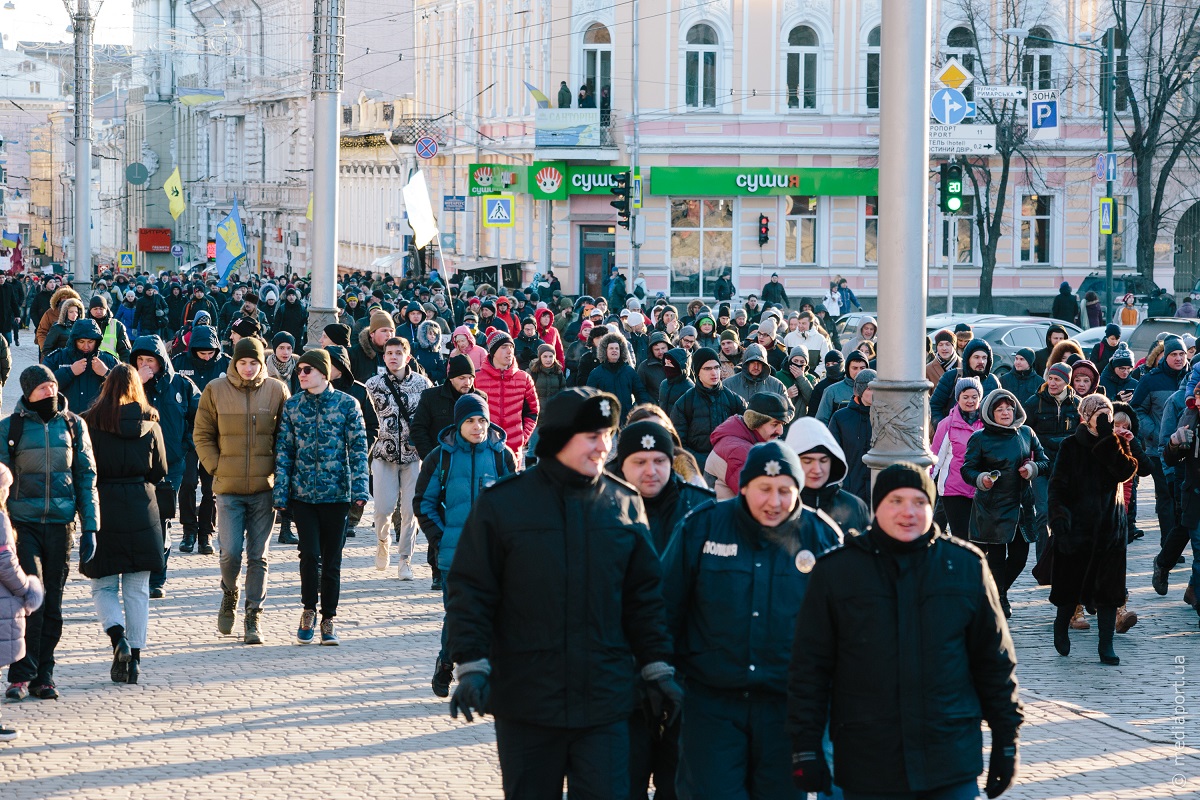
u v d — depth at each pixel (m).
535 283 51.72
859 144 54.28
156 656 12.99
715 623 7.54
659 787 8.12
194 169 111.12
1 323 47.25
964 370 19.28
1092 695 12.20
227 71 98.19
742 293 54.41
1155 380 18.39
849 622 6.80
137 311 40.16
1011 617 15.29
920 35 11.23
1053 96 42.31
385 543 16.89
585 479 7.15
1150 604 15.92
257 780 9.61
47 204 171.75
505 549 7.05
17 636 10.13
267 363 19.55
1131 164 55.94
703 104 54.12
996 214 53.09
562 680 7.01
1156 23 53.91
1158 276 57.72
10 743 10.35
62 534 11.50
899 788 6.74
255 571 13.59
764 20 53.88
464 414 12.25
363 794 9.34
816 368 27.52
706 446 16.16
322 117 25.66
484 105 62.50
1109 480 13.30
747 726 7.55
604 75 54.88
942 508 15.66
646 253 54.28
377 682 12.21
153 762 9.96
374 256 77.00
